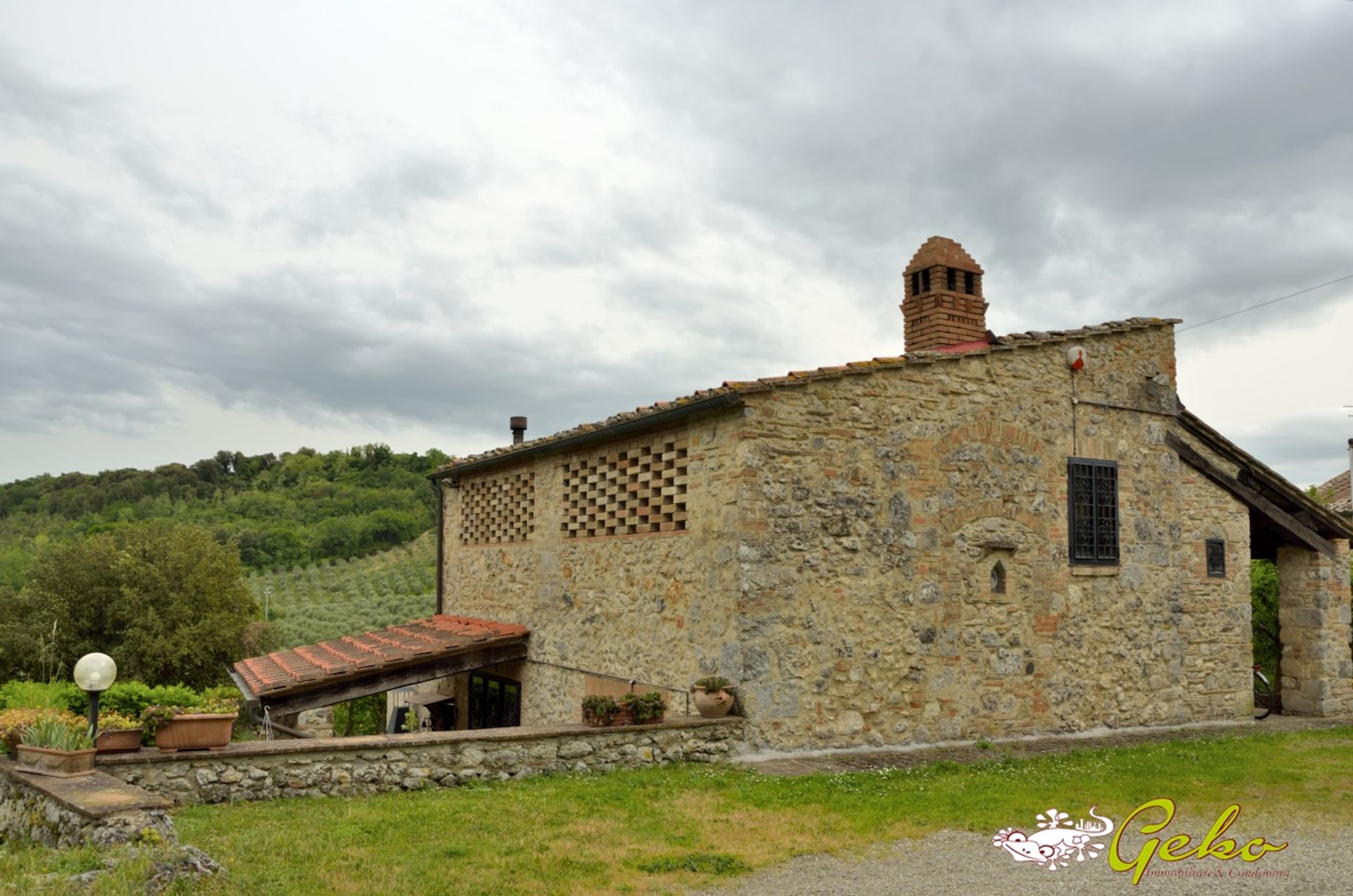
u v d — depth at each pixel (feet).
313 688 39.37
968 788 27.63
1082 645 37.70
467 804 24.16
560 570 42.42
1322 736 38.52
